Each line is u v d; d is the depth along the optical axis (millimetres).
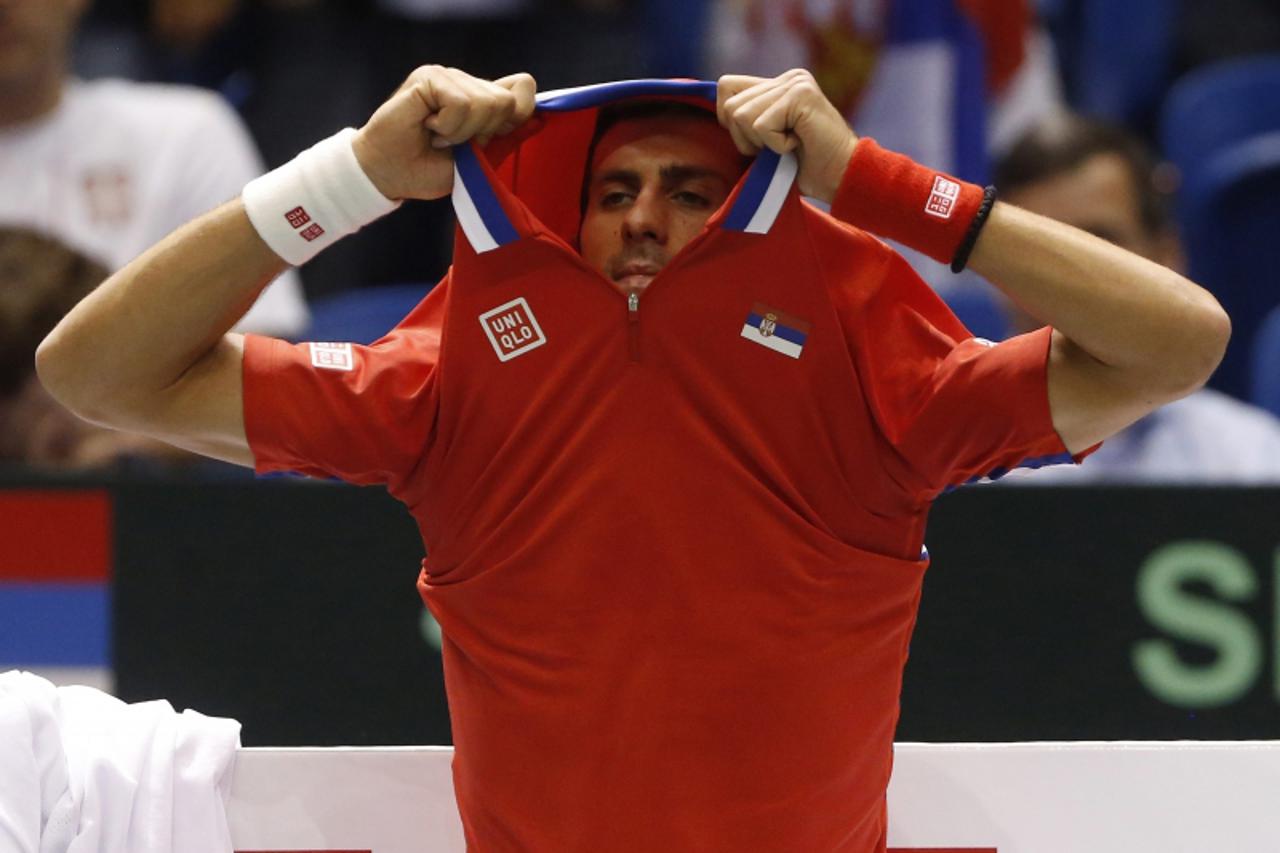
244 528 12859
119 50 22172
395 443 8703
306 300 20953
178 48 22047
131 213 17719
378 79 21656
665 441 8383
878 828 9312
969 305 17109
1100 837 9984
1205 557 12602
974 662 12688
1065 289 8164
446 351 8516
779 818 8648
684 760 8523
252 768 9984
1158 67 23609
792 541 8453
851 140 8336
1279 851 9930
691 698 8477
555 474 8461
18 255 15945
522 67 21750
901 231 8352
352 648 12812
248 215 8422
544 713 8617
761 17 18703
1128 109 23609
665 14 22172
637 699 8484
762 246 8305
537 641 8570
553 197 9258
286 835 9961
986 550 12695
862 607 8664
